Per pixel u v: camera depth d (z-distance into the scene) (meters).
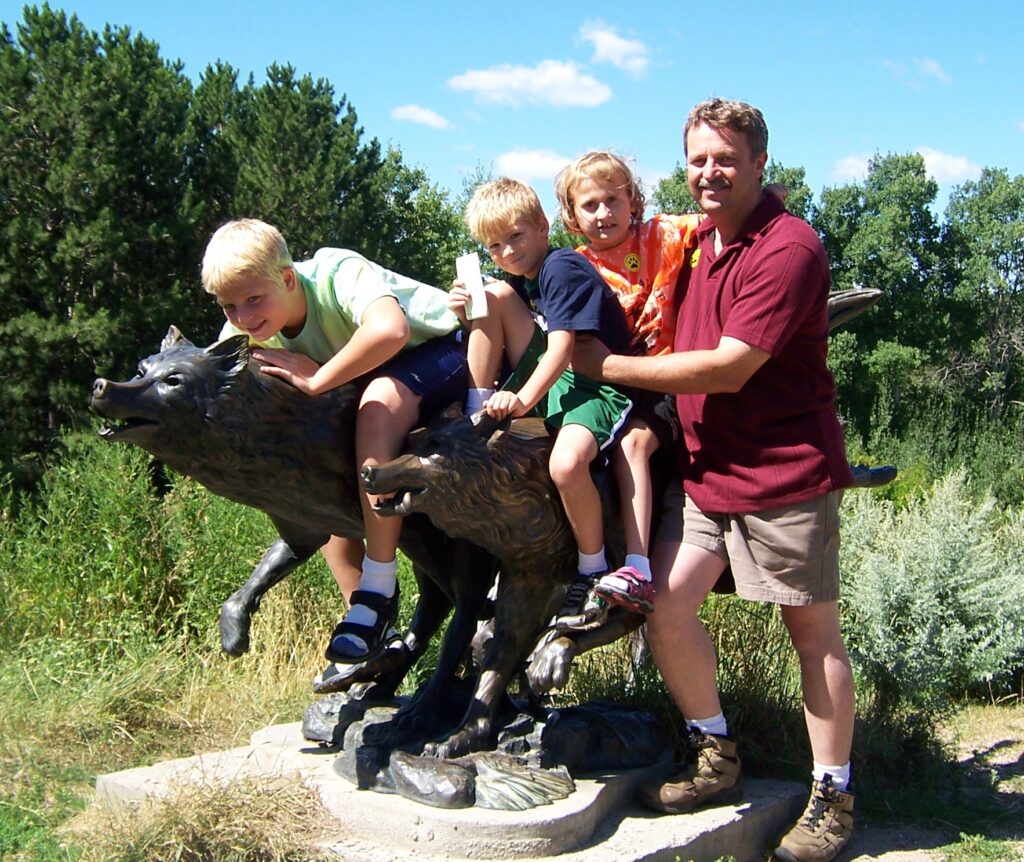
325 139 22.86
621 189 3.66
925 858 3.77
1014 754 5.38
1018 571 7.13
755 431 3.49
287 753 3.87
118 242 17.52
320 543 3.87
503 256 3.47
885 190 40.94
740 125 3.43
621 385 3.52
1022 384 45.00
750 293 3.33
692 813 3.63
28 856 3.43
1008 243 45.19
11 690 5.00
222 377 3.22
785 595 3.51
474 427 3.25
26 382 16.80
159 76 20.23
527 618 3.56
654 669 4.52
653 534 3.72
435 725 3.63
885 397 17.52
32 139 17.98
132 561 6.71
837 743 3.65
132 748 4.65
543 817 3.19
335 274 3.36
